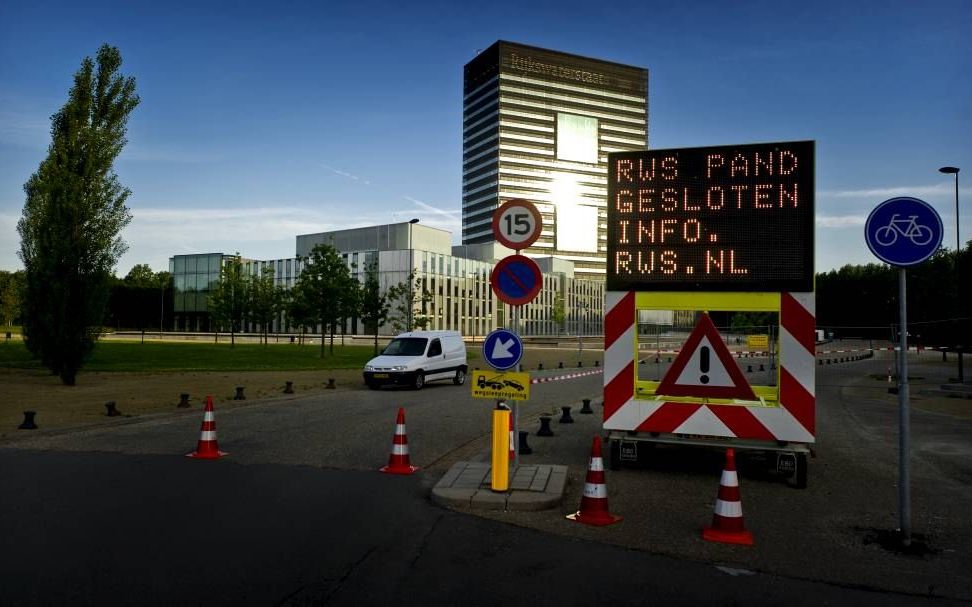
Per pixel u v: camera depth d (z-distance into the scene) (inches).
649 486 300.0
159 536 213.6
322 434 431.5
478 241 6082.7
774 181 309.6
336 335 3063.5
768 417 305.3
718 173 317.4
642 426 322.3
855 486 306.0
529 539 217.3
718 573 188.5
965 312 1088.2
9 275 3321.9
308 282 1473.9
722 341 309.0
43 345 738.2
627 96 6343.5
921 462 365.4
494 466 267.4
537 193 5974.4
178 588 170.7
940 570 194.1
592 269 6141.7
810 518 250.4
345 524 229.9
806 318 302.4
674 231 322.0
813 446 418.6
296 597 165.6
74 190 761.6
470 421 505.0
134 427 452.1
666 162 325.4
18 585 171.8
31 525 224.5
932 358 1747.0
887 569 194.4
